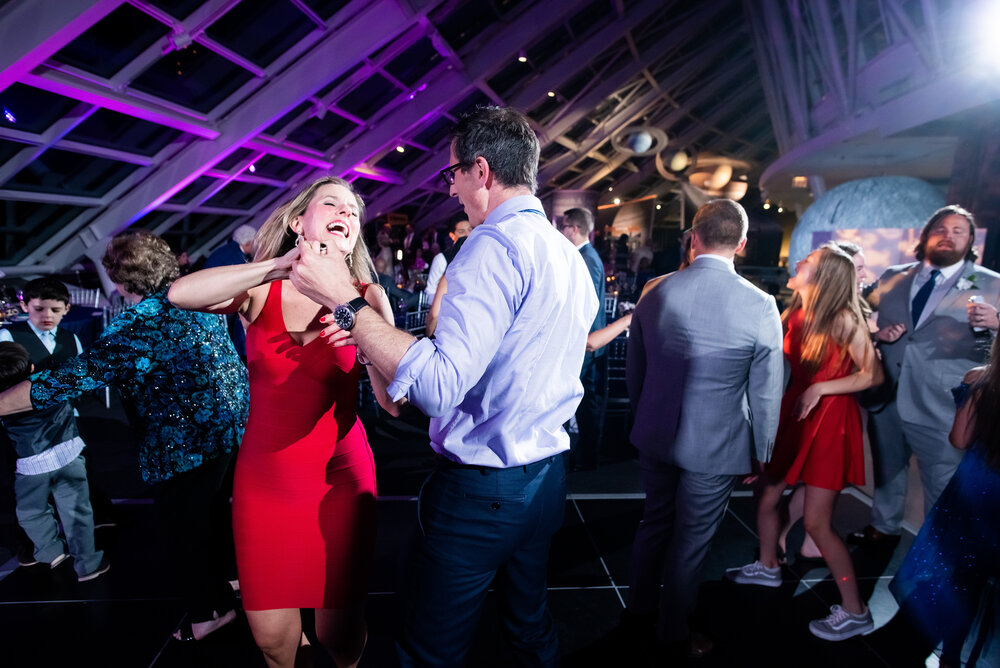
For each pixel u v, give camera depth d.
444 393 1.03
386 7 6.76
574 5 9.39
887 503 2.82
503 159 1.25
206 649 2.03
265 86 7.05
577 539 2.88
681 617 1.94
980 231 4.68
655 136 13.94
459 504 1.26
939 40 5.86
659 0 11.42
